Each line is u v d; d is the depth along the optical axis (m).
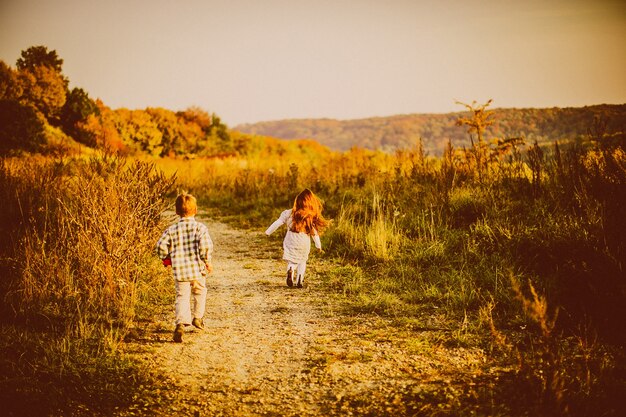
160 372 4.43
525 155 10.52
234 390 4.12
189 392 4.09
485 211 9.09
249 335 5.33
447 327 5.39
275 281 7.55
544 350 3.94
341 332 5.39
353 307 6.21
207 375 4.39
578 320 5.15
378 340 5.12
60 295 5.93
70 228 6.45
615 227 6.35
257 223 12.68
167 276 6.98
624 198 6.91
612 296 5.25
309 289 7.07
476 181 10.61
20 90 60.94
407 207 10.36
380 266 7.85
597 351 4.45
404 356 4.70
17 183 8.33
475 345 4.87
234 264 8.68
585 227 6.89
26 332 4.99
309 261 8.65
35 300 5.79
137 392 4.06
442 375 4.27
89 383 4.15
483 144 11.72
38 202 7.86
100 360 4.54
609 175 7.73
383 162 15.57
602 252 6.01
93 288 5.96
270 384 4.22
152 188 7.41
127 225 6.30
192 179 19.70
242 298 6.68
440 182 10.63
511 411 3.61
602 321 5.04
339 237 9.49
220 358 4.75
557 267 6.29
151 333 5.34
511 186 9.82
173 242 5.15
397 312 5.92
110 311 5.78
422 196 10.50
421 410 3.69
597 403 3.59
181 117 82.38
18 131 29.59
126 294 5.92
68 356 4.54
